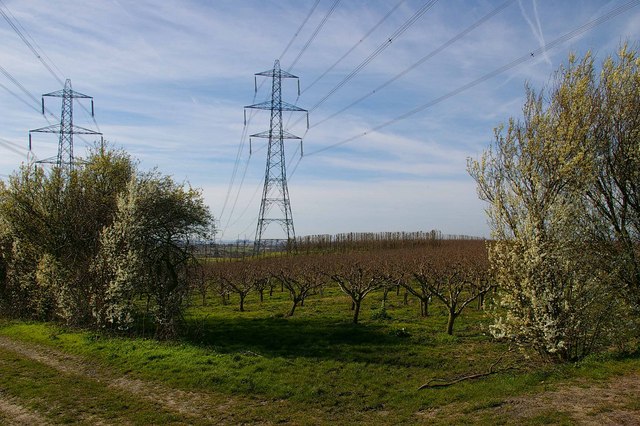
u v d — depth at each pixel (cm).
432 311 2619
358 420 1026
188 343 1762
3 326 2317
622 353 1222
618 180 1283
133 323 2025
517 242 1280
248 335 1984
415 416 1016
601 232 1280
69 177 2294
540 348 1258
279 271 3688
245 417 1057
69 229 2162
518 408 946
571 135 1236
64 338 1869
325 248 6812
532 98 1326
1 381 1327
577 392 988
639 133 1249
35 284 2377
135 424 1016
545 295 1205
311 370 1420
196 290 3566
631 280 1279
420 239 6806
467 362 1478
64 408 1110
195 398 1188
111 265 1919
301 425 1008
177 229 2056
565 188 1271
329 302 3253
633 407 867
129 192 1970
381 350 1672
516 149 1317
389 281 2836
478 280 2712
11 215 2286
